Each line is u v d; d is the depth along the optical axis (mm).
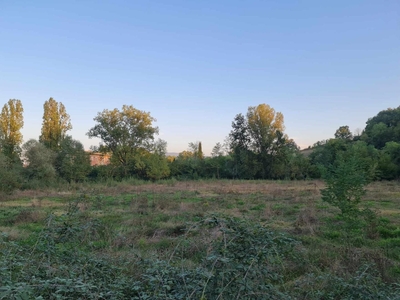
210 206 15461
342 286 4699
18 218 12281
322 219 11312
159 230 9969
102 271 4551
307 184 32594
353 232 8922
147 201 17484
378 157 36312
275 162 42344
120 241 7484
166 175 42844
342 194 8836
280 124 43938
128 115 44312
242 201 17578
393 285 5289
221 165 46000
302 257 6398
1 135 36875
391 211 14453
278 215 12938
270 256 3768
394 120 62531
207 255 3602
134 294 4027
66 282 3414
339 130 64250
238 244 3527
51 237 4902
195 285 3357
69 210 6168
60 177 35094
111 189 26750
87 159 38469
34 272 4168
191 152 62656
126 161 43594
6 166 26641
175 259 5559
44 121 40812
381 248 7652
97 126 44281
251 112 43312
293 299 4219
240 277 3279
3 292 2844
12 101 37875
